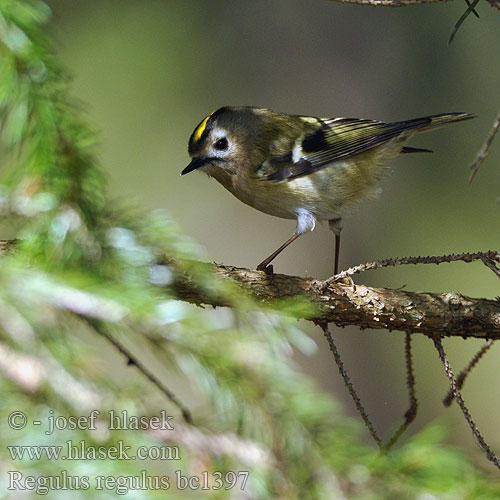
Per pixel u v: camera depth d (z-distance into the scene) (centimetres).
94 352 396
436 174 1794
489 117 1784
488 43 1777
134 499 366
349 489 407
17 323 380
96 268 439
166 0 1769
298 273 1808
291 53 1814
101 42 1725
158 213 474
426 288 1808
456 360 1820
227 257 1798
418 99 1811
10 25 460
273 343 402
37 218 452
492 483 414
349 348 1753
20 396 379
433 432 425
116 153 1731
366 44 1820
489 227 1783
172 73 1762
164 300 398
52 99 470
